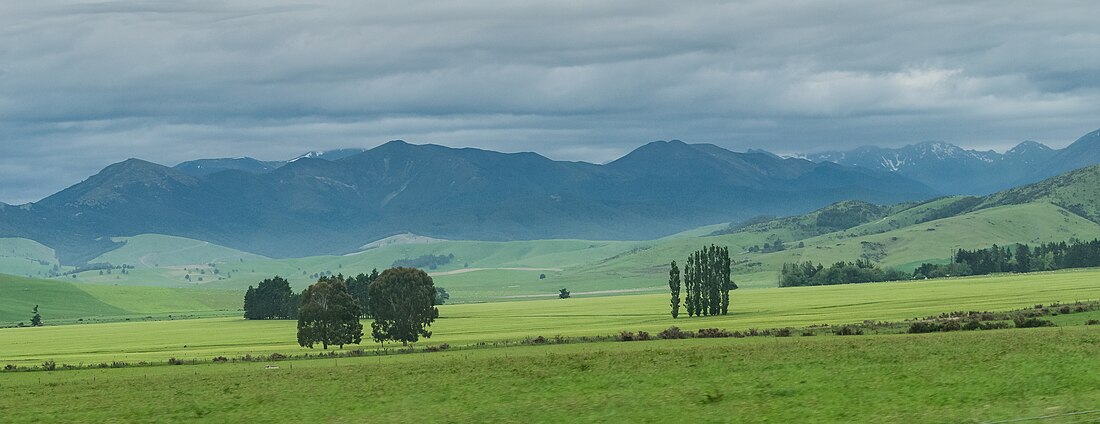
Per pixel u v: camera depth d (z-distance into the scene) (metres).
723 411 78.62
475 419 83.19
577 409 85.00
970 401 76.88
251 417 93.94
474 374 127.38
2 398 129.00
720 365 121.62
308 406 100.19
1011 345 129.75
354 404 99.75
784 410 77.56
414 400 100.38
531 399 95.44
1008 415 68.00
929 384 89.31
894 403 78.19
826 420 71.62
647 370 119.81
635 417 78.25
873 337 170.12
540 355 161.50
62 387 143.62
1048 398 75.19
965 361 109.62
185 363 195.12
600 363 133.62
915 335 169.88
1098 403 70.75
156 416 99.19
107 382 149.25
